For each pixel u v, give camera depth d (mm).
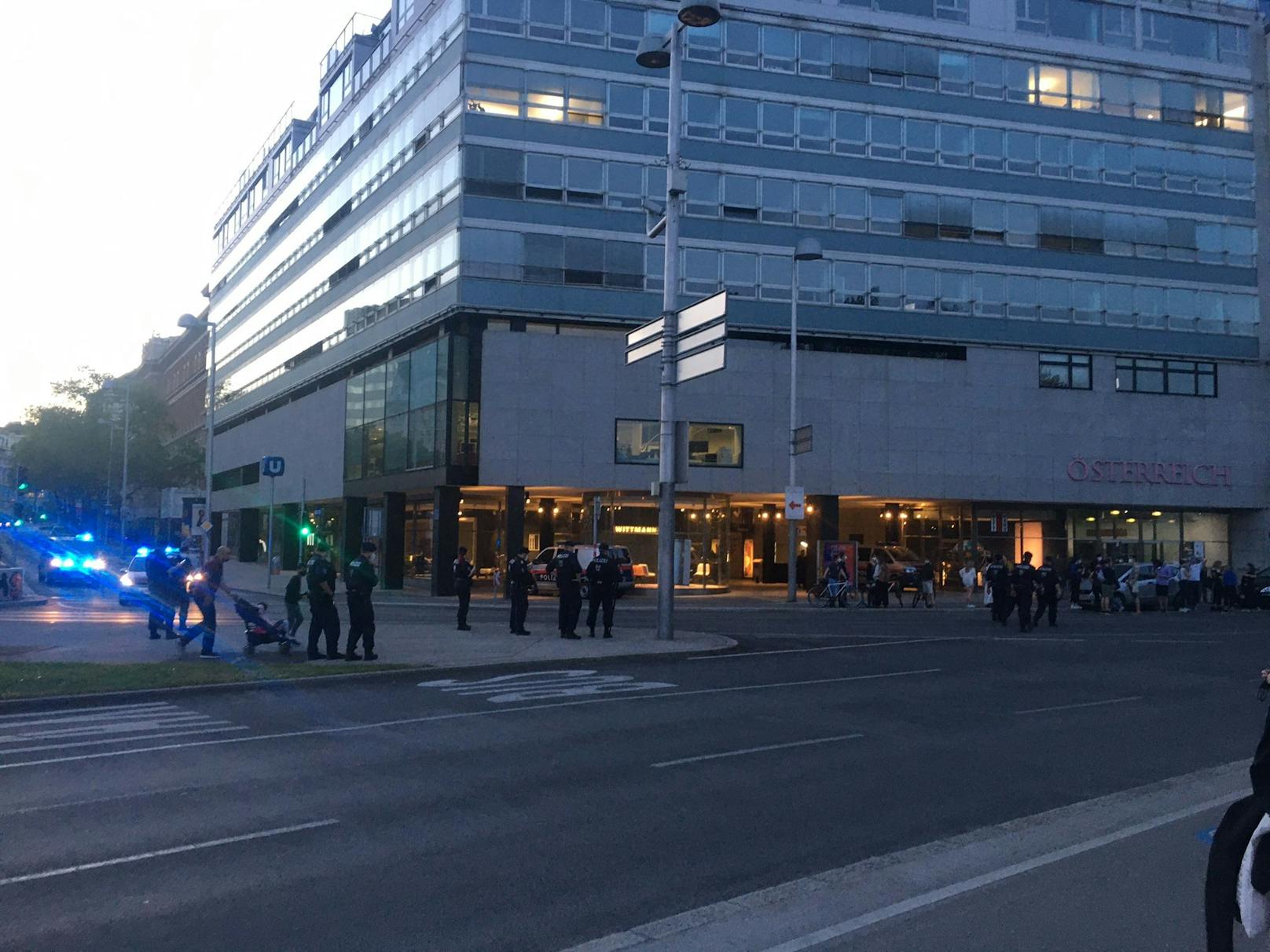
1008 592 26750
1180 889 5809
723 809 7840
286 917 5492
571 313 36031
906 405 39531
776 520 47125
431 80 38219
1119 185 42656
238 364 65625
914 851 6699
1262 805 4062
